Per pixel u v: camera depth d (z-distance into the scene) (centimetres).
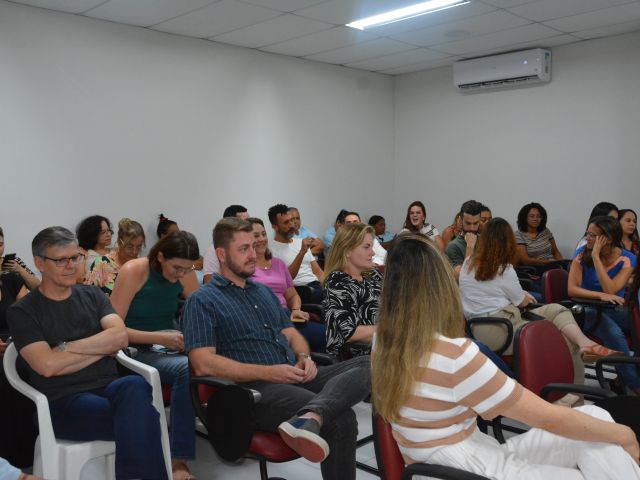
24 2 443
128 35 505
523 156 641
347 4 455
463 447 148
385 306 152
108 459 231
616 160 577
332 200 680
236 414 208
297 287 448
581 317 348
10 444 256
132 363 241
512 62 615
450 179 702
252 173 600
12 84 446
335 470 213
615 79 572
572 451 158
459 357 144
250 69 593
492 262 314
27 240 459
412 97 729
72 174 480
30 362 221
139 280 283
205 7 459
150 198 526
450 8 473
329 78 668
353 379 216
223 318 240
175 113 539
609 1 462
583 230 605
